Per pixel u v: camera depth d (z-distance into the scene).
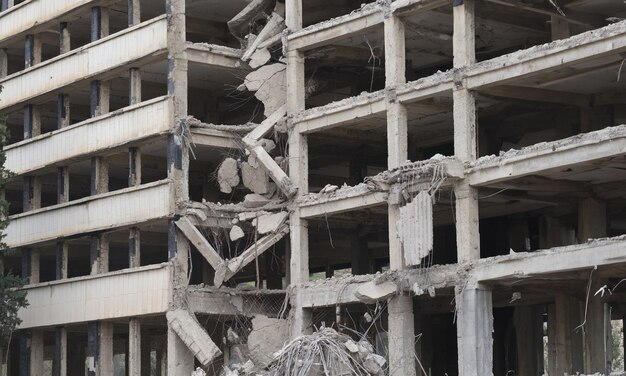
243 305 53.81
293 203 53.06
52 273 75.94
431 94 46.81
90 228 57.03
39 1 61.59
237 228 53.38
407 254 44.81
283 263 60.91
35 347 60.88
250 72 56.09
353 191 50.06
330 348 41.44
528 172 42.44
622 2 45.44
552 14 46.06
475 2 46.00
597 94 47.34
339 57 54.00
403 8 47.97
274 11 55.34
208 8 58.28
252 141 53.84
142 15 60.78
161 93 61.53
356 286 49.38
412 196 45.81
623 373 40.88
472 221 44.34
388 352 47.41
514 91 46.03
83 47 58.34
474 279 43.66
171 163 53.09
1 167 54.53
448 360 60.22
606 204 48.19
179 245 52.75
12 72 70.62
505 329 58.47
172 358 51.59
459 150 45.03
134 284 54.03
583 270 40.91
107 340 56.31
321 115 51.91
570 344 49.81
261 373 43.12
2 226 54.62
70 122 67.12
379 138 55.81
